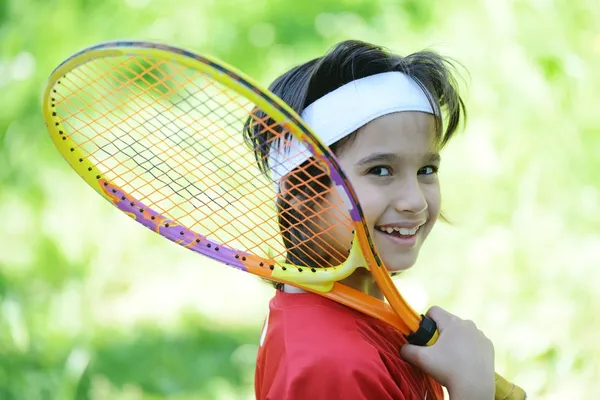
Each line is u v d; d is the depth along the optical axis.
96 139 9.41
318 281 4.05
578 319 8.10
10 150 11.74
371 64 4.23
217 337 8.96
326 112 4.15
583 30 10.50
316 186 4.20
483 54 10.47
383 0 14.02
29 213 10.92
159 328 9.13
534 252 8.83
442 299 8.59
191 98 8.85
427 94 4.18
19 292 9.22
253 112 4.38
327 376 3.72
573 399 7.43
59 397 7.69
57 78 3.90
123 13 14.27
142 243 10.70
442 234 9.27
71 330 8.87
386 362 3.99
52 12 13.61
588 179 9.52
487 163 9.73
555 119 9.83
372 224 4.13
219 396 8.02
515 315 8.23
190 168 8.72
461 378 4.07
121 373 8.32
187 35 14.27
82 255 10.07
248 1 14.92
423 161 4.21
